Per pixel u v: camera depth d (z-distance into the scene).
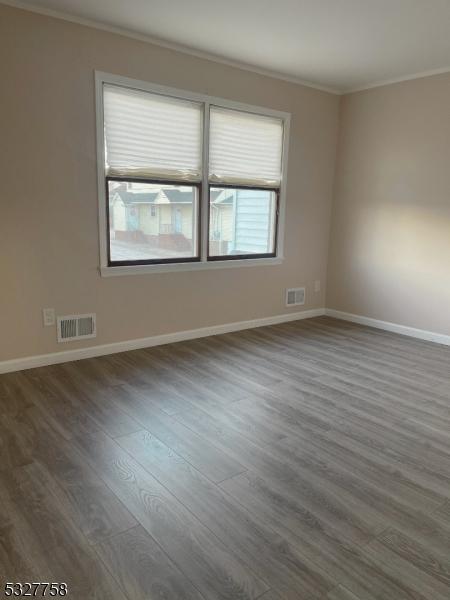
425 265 4.62
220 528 1.86
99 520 1.89
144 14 3.25
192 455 2.40
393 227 4.86
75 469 2.24
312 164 5.12
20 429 2.62
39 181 3.38
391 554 1.75
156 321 4.20
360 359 4.02
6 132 3.19
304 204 5.16
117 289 3.90
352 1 2.97
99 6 3.14
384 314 5.06
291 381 3.47
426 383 3.48
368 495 2.11
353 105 5.07
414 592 1.57
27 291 3.46
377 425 2.79
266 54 4.02
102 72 3.51
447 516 1.98
